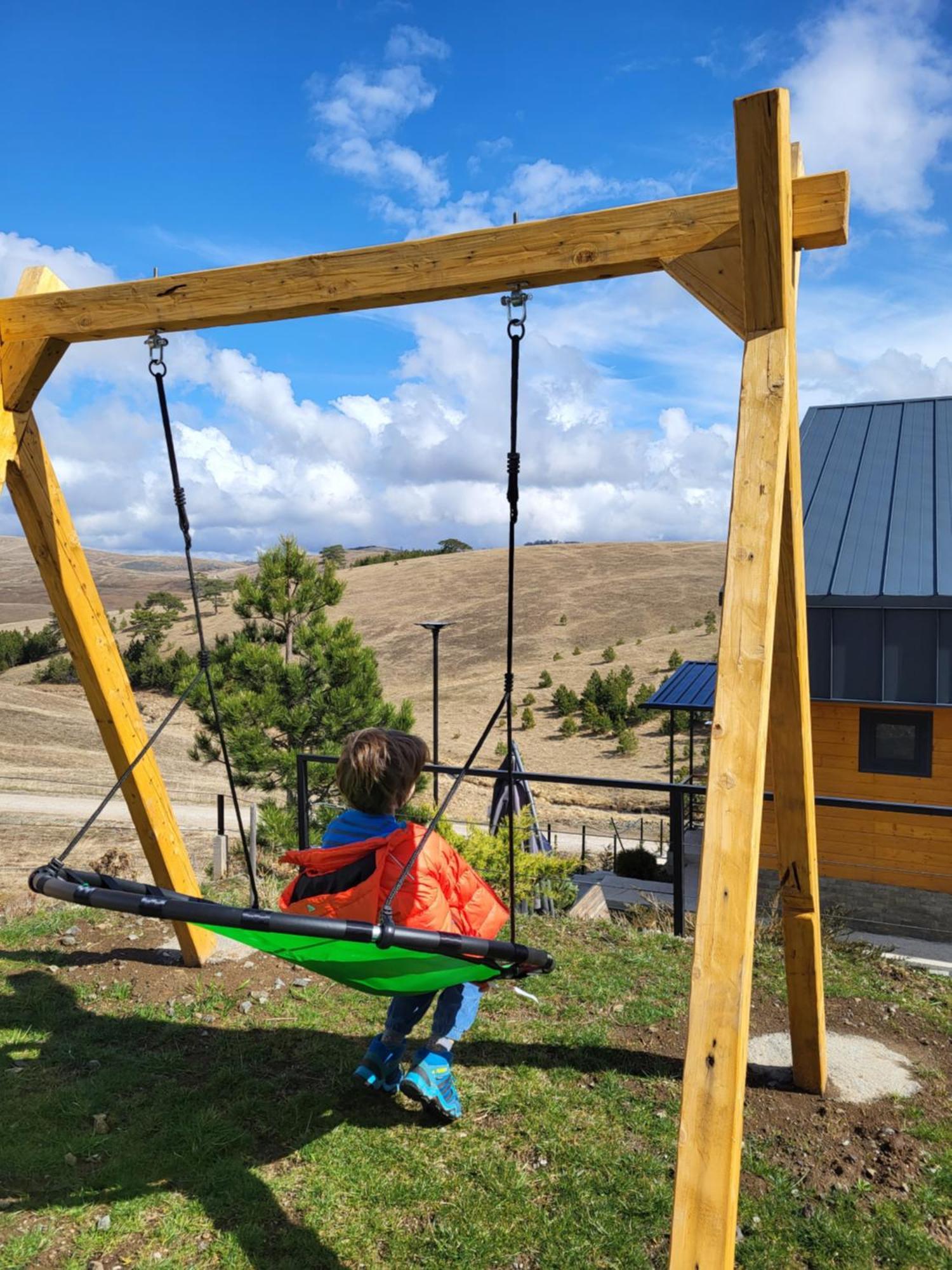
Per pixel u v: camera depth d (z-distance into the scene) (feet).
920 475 43.80
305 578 48.85
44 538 12.17
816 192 8.16
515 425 9.70
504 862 26.71
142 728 13.43
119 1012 12.87
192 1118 10.11
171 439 11.39
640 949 15.99
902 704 35.78
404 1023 10.16
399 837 8.59
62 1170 9.18
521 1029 12.51
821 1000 10.67
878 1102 10.83
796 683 9.88
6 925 16.31
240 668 46.98
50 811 64.03
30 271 12.09
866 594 36.01
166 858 13.69
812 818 10.31
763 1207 8.87
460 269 9.48
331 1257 8.03
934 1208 8.87
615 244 8.77
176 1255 8.02
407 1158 9.47
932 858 37.19
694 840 44.11
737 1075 6.20
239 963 14.57
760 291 7.79
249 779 45.37
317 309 10.42
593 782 18.37
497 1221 8.50
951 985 15.23
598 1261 8.02
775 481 7.46
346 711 45.62
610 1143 9.77
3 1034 12.12
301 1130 9.96
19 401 11.80
